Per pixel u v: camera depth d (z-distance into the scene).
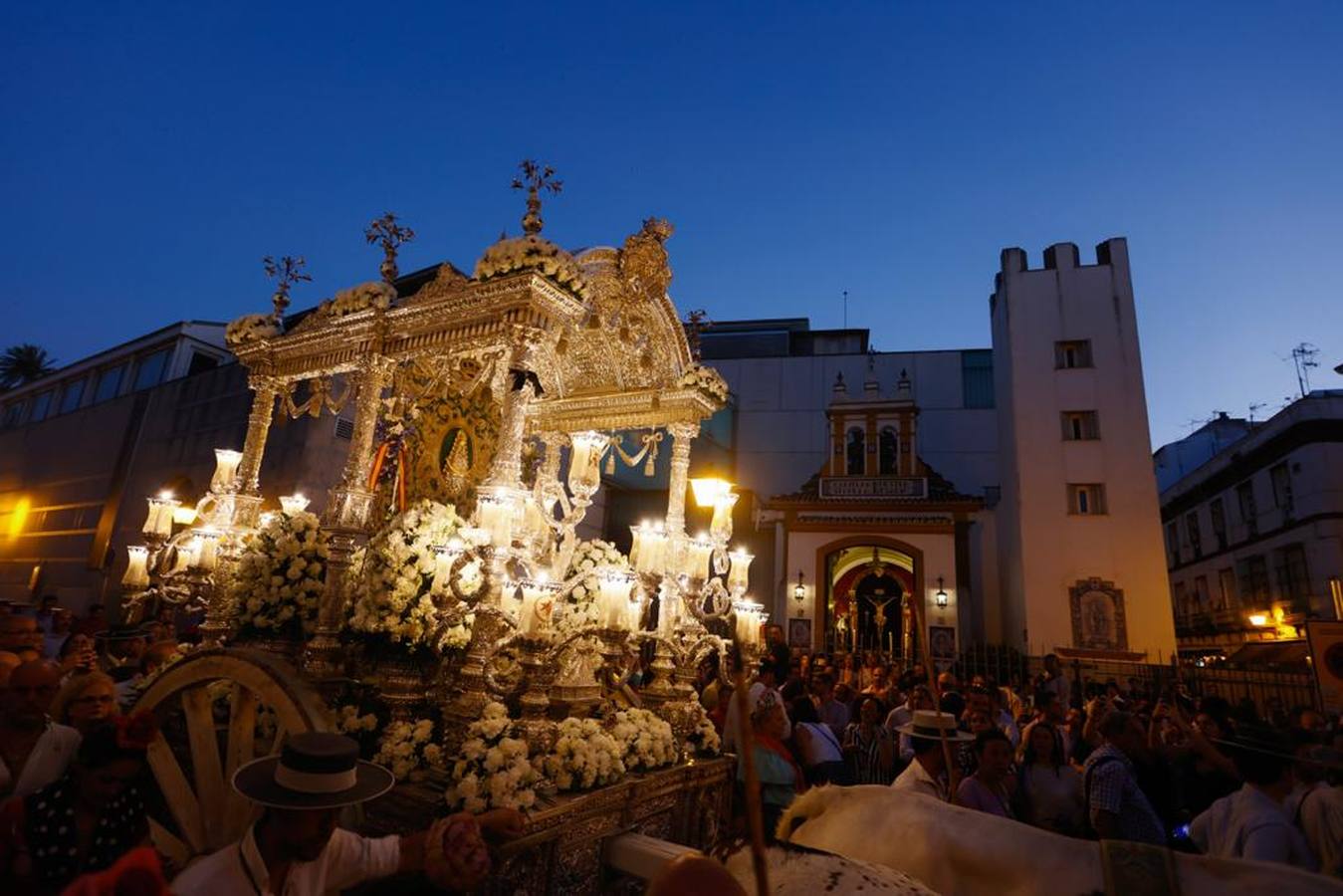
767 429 28.23
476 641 4.03
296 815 2.17
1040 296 22.31
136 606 6.53
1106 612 19.23
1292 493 21.14
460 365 6.00
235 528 6.23
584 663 4.99
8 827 2.46
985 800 3.85
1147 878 2.01
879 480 23.47
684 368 6.58
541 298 4.65
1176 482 31.42
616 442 7.27
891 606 23.00
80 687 3.78
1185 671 16.38
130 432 22.72
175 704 4.32
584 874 3.57
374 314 5.45
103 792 2.54
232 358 25.95
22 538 25.45
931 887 2.34
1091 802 3.85
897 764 7.60
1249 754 3.34
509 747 3.43
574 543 6.46
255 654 3.92
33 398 32.59
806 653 19.59
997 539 23.88
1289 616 21.09
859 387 28.08
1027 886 2.16
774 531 26.53
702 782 4.71
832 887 2.00
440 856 2.48
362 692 4.46
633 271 6.00
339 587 4.66
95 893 1.13
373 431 5.32
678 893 1.21
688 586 5.84
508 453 4.42
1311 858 2.94
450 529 4.56
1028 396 21.55
